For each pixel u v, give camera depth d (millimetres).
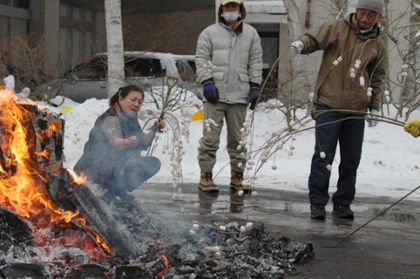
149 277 3621
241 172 8562
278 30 21297
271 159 11656
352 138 6551
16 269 3377
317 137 6504
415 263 4676
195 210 6785
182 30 28359
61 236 4121
